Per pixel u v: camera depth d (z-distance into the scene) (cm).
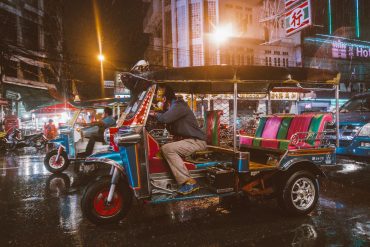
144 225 411
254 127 577
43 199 558
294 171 438
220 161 455
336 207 474
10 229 404
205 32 3097
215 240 355
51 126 1572
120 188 415
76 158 822
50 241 362
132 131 382
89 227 407
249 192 439
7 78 2025
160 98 445
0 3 2047
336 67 3566
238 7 3183
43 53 2478
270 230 383
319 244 339
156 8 3612
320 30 3506
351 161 863
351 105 923
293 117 478
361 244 338
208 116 545
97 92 3106
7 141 1491
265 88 546
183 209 478
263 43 3228
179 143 413
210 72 413
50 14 2639
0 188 651
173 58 3225
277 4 3167
